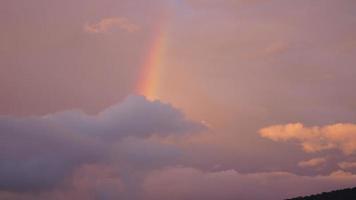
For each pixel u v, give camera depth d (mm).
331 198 128875
